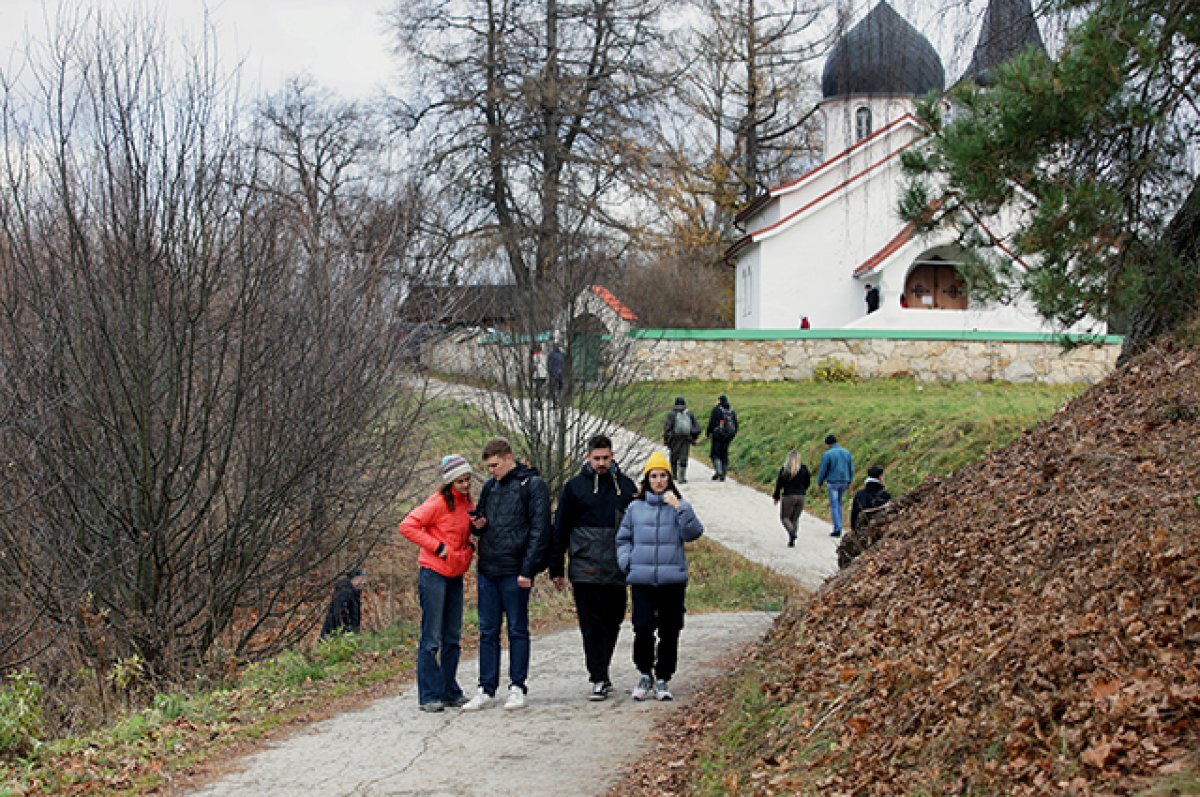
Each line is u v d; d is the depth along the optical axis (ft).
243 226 53.83
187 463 53.98
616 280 93.09
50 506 52.54
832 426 114.83
